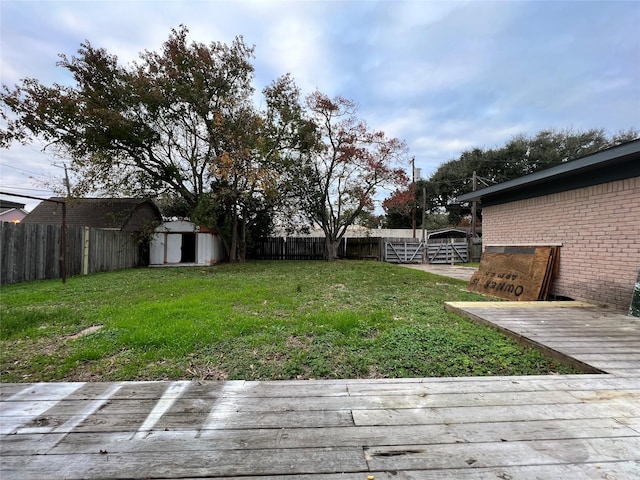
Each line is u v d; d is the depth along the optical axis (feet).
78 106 36.06
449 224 98.53
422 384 7.41
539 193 20.06
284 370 8.62
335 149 53.72
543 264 18.65
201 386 7.36
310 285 24.48
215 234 49.90
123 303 17.28
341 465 4.71
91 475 4.54
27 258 26.89
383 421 5.87
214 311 14.88
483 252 25.17
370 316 14.06
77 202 43.01
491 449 5.01
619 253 15.10
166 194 47.50
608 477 4.37
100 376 8.38
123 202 49.70
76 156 40.40
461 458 4.81
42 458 4.89
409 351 9.84
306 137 48.98
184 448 5.12
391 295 20.04
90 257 34.42
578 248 17.28
